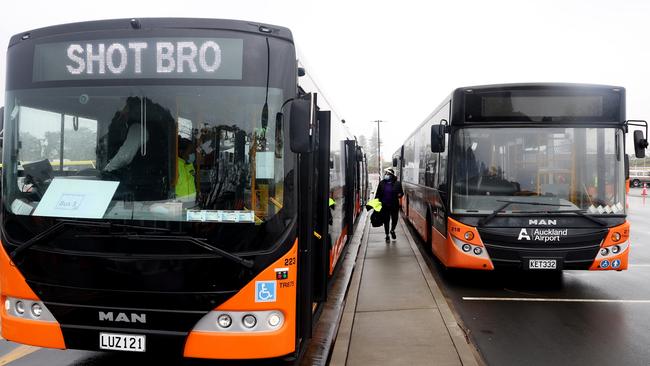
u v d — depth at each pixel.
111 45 4.35
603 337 6.20
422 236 13.09
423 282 8.80
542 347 5.86
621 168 8.12
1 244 4.46
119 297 4.15
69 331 4.22
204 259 4.10
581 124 8.17
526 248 8.04
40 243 4.29
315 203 5.83
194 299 4.11
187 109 4.27
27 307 4.35
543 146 8.22
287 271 4.25
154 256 4.12
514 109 8.28
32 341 4.32
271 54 4.32
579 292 8.52
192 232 4.16
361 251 12.26
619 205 8.07
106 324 4.18
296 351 4.50
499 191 8.23
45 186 4.36
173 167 4.24
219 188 4.21
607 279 9.59
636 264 11.21
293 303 4.32
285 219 4.27
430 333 6.04
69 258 4.21
